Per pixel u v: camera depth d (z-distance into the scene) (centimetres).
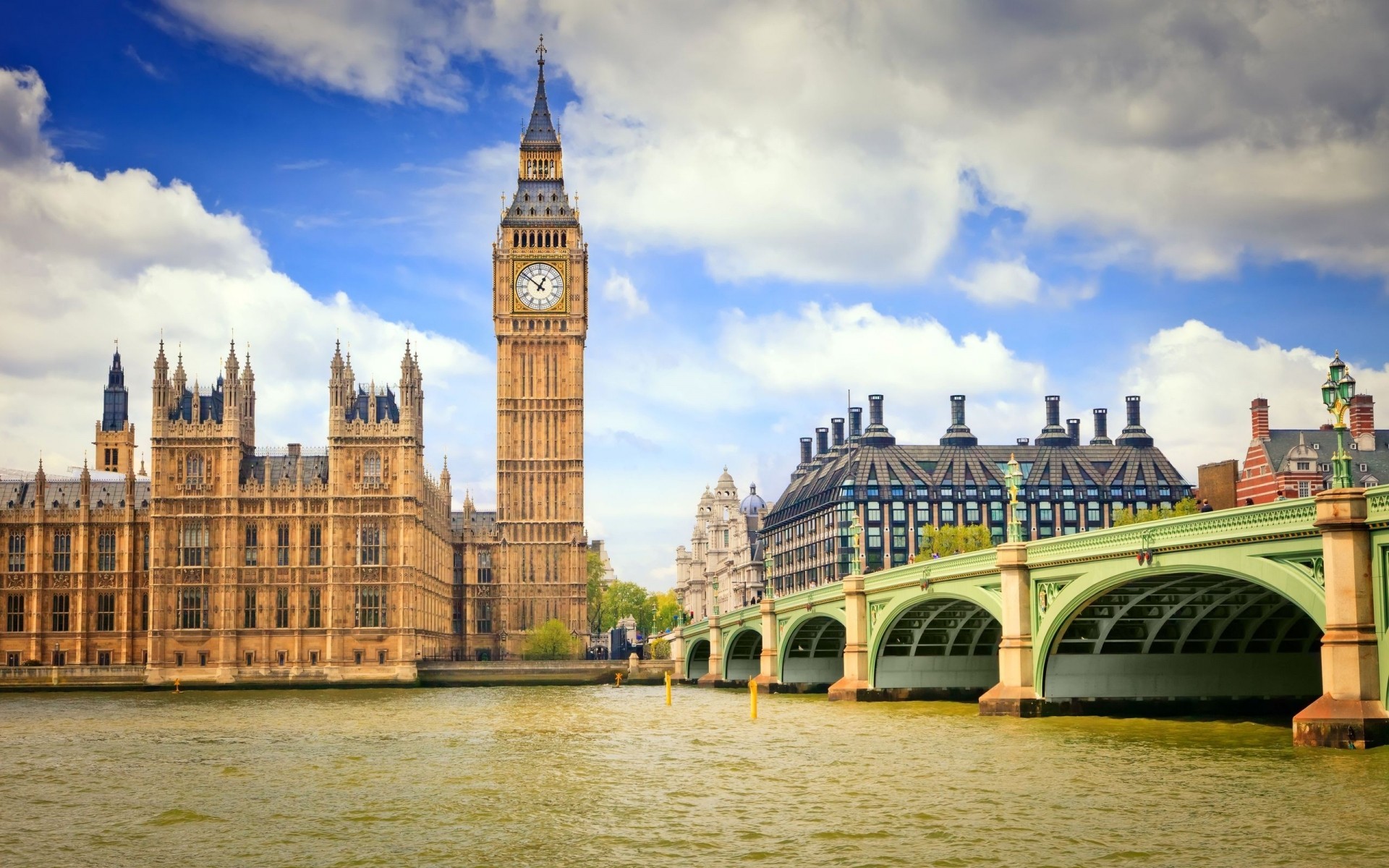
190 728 10494
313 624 19700
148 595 19850
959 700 12081
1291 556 6481
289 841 5344
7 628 19788
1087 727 8262
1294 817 5125
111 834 5562
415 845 5231
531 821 5672
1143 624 8962
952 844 4969
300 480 19750
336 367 19925
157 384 19712
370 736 9600
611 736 9250
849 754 7575
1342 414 6238
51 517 19925
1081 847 4850
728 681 17850
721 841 5184
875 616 11825
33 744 9219
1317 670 9394
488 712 12319
